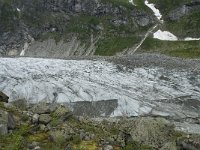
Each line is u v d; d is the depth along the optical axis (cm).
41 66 6700
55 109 1623
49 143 1336
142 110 4816
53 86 5525
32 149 1284
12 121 1449
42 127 1445
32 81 5700
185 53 18175
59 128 1447
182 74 6600
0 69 6356
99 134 1492
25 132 1395
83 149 1320
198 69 6944
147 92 5594
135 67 6931
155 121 1515
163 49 19862
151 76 6438
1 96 1794
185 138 1466
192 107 5009
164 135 1463
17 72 6231
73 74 6231
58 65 6862
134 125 1523
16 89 5503
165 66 7106
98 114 4781
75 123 1570
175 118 4509
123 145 1404
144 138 1438
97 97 5228
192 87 5953
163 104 5041
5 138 1330
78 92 5384
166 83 6106
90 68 6750
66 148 1295
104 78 6128
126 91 5534
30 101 5294
